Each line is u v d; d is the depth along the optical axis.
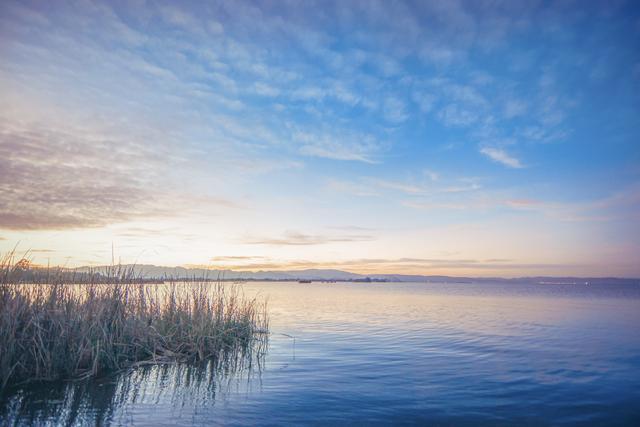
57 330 8.56
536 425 6.24
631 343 14.39
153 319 11.41
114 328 10.10
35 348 8.23
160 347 10.59
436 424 6.18
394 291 82.56
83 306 9.43
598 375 9.55
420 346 13.41
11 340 7.49
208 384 8.23
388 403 7.14
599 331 17.80
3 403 6.52
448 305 35.69
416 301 42.12
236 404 6.93
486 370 9.93
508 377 9.23
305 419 6.23
